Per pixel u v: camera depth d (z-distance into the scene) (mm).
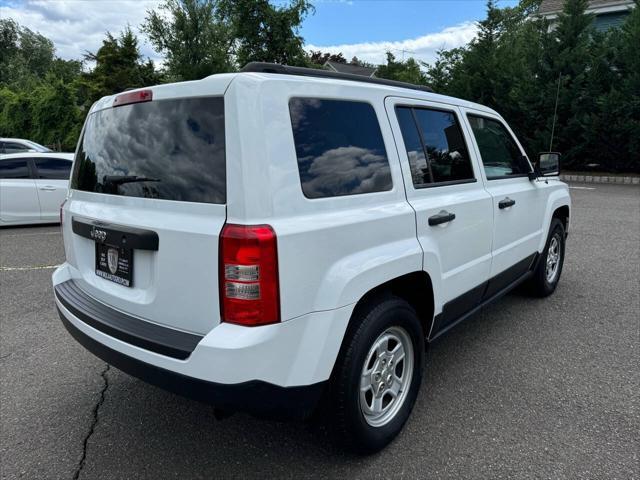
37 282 5809
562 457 2539
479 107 3781
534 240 4457
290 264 2039
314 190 2199
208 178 2080
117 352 2326
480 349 3855
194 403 3168
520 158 4277
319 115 2295
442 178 3119
